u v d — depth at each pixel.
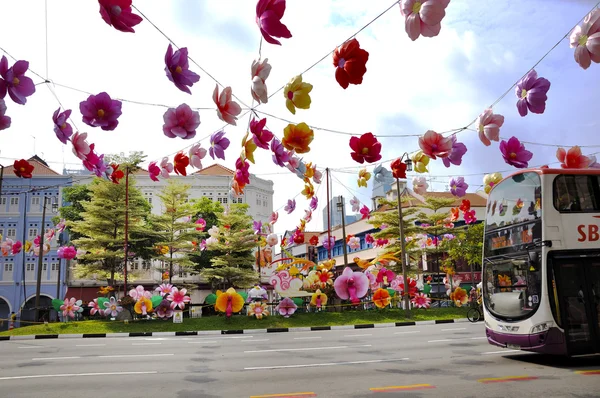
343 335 16.38
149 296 21.59
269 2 3.70
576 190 9.30
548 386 6.91
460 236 28.09
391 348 11.85
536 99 5.77
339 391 6.77
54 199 38.41
